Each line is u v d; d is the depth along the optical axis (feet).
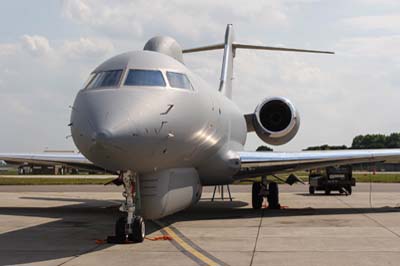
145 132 29.25
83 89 33.06
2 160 50.96
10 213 52.16
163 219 45.19
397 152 46.44
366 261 25.93
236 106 56.39
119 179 33.76
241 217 46.65
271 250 29.25
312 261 26.04
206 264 25.54
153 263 25.89
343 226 39.55
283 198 74.23
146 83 32.86
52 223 43.60
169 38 44.50
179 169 37.55
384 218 45.01
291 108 56.08
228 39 66.59
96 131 27.55
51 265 25.64
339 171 82.02
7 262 26.45
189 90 35.55
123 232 32.42
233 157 45.93
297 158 46.55
